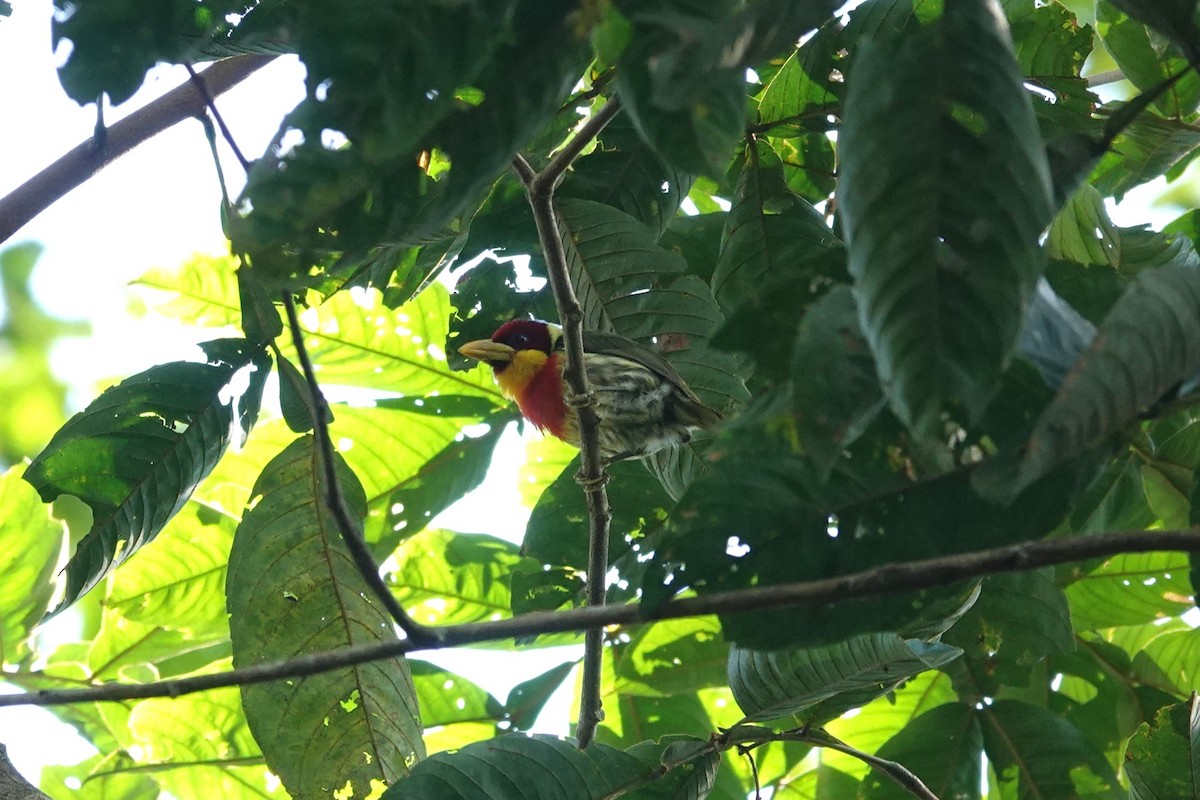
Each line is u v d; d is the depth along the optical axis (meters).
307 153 3.61
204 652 8.85
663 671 8.16
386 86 3.53
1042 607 6.80
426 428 8.79
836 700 5.92
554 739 5.56
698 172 3.26
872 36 6.41
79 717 8.68
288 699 6.08
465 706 8.34
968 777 7.14
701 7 3.26
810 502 3.95
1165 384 3.27
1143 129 7.05
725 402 7.20
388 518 8.59
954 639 6.96
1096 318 5.17
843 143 3.15
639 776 5.60
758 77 7.24
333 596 6.18
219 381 6.01
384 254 6.72
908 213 3.01
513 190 7.10
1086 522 6.83
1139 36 6.66
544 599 7.74
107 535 5.97
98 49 4.08
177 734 8.37
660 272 6.93
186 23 4.79
